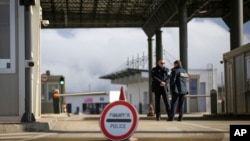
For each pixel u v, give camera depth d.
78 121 16.42
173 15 38.31
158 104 15.88
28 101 11.80
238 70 21.17
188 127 12.25
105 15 47.31
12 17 12.55
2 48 12.55
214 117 19.72
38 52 15.95
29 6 11.69
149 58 49.56
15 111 12.51
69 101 95.38
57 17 46.34
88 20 47.47
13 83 12.55
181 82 15.49
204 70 59.72
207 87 59.69
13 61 12.54
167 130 11.24
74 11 45.75
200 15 46.03
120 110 8.17
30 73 11.80
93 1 42.59
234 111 21.95
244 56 20.34
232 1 29.95
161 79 15.66
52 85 40.19
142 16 47.75
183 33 35.66
